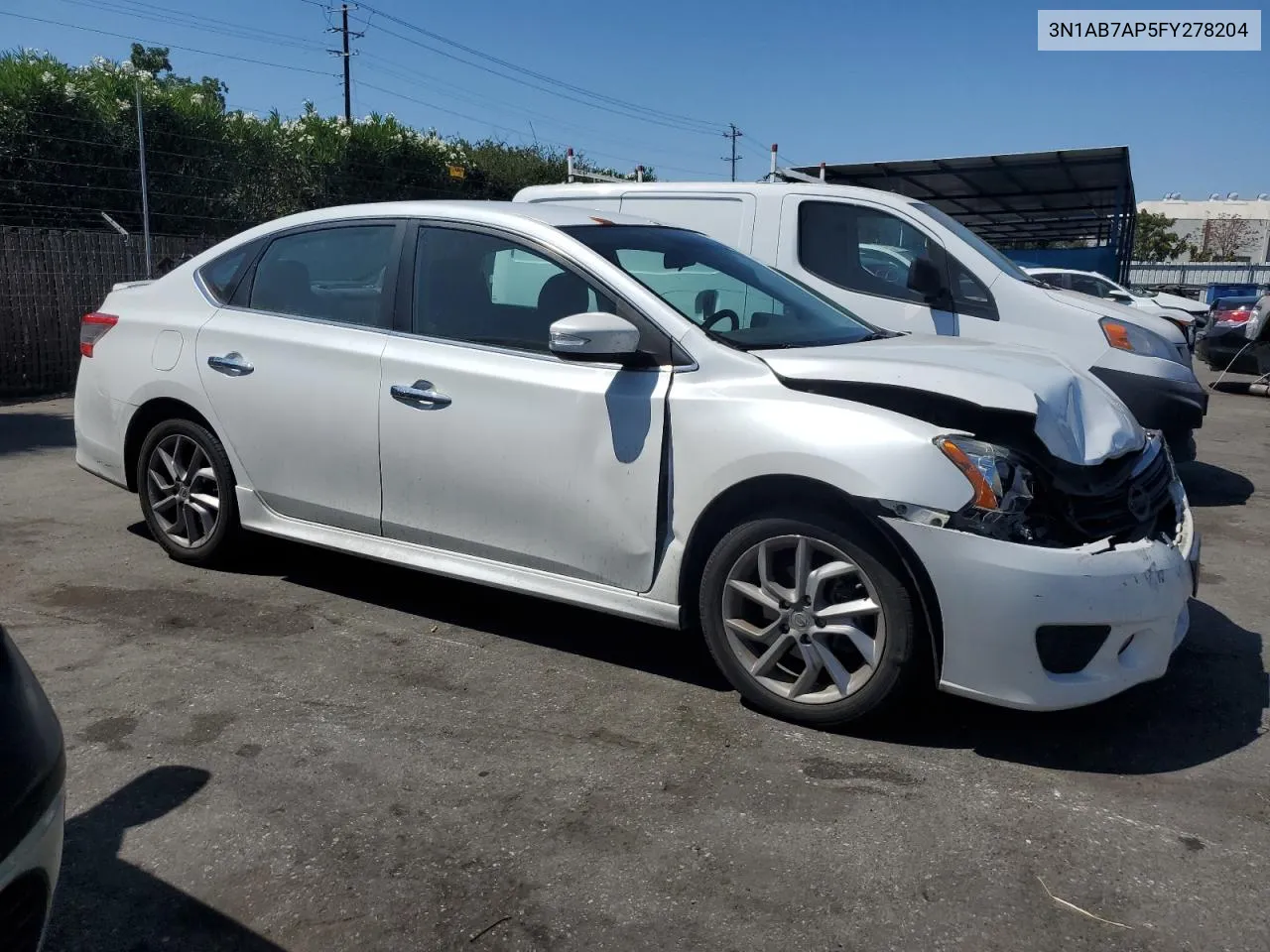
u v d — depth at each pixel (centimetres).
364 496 438
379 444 427
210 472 495
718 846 289
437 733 352
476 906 263
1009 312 654
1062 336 646
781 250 689
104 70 1589
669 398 366
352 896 266
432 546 426
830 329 433
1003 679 323
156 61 3875
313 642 428
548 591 397
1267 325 1246
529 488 392
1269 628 465
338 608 466
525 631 445
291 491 461
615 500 375
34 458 784
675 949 249
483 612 466
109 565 518
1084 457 352
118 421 518
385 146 1902
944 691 332
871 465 328
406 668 404
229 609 461
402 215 444
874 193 687
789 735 353
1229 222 7131
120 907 260
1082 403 379
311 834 293
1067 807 311
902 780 325
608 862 282
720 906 264
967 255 662
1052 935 254
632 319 384
